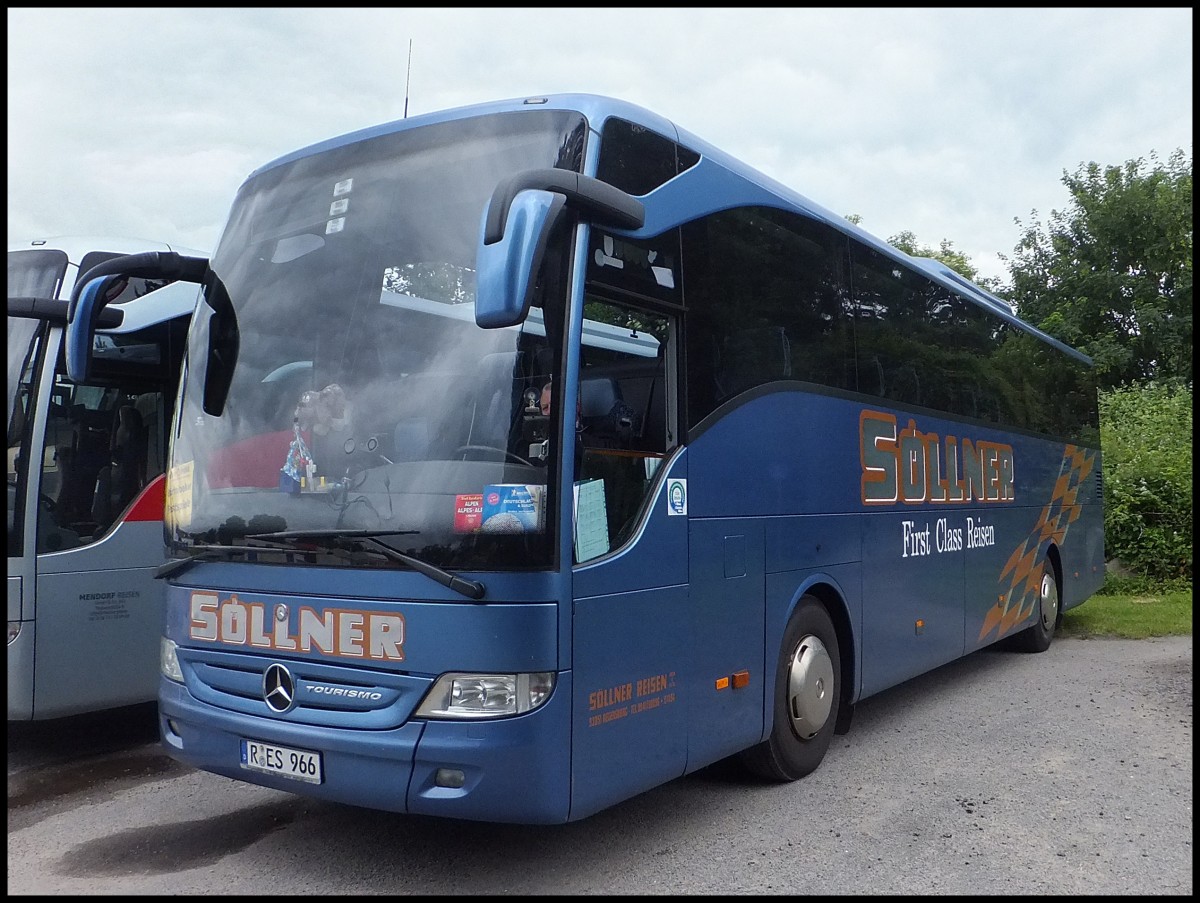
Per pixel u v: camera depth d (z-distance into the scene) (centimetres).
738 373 529
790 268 597
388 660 389
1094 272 3416
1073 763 628
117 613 647
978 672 957
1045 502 1076
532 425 394
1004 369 986
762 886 430
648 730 439
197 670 450
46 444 625
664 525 457
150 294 694
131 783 589
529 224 355
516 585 380
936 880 439
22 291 646
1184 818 525
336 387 432
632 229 437
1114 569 1578
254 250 490
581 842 484
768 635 543
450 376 408
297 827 504
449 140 455
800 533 580
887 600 693
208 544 446
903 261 775
